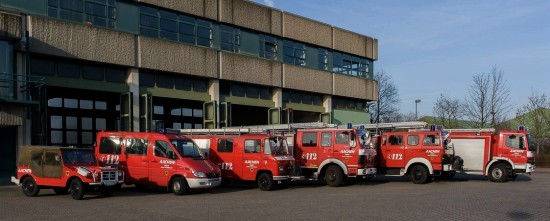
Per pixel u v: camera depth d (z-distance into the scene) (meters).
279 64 34.50
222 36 31.30
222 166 21.38
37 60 22.83
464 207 13.66
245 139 21.05
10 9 21.58
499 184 21.92
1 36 20.33
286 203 14.99
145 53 26.72
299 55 36.62
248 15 32.66
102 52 24.81
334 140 21.86
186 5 28.92
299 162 22.47
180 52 28.47
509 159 23.23
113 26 25.69
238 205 14.55
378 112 58.88
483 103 41.53
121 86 26.27
